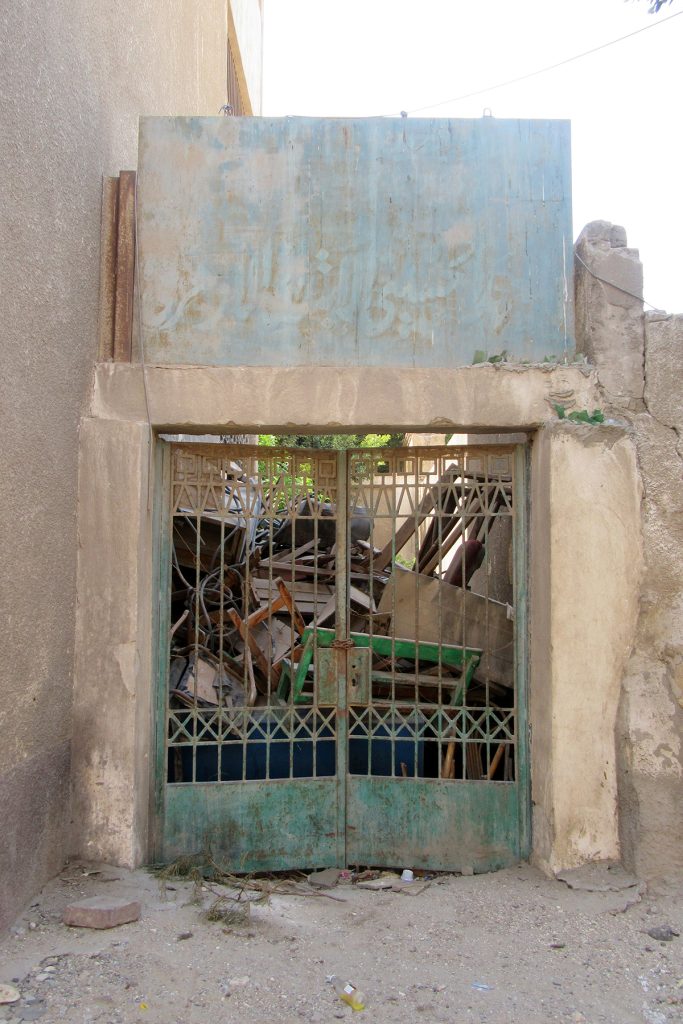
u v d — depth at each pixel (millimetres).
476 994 3082
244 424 4266
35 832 3639
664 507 4137
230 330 4352
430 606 4711
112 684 4098
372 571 4605
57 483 3873
